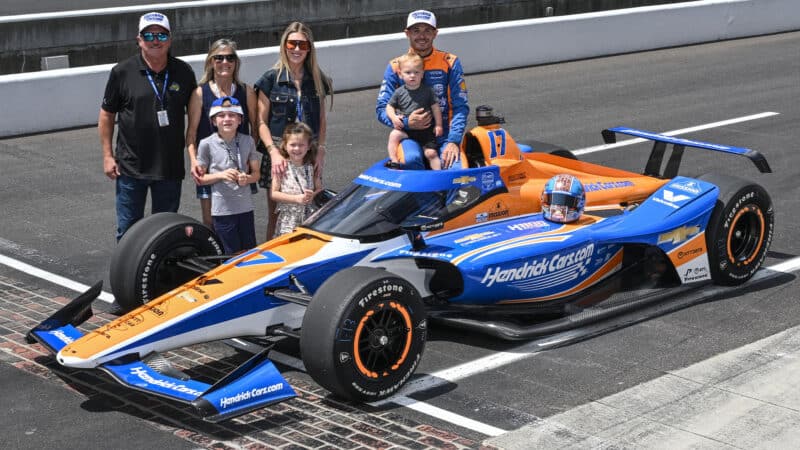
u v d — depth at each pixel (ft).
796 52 68.80
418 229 22.33
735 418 19.33
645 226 24.93
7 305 26.04
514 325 22.65
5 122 46.01
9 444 18.62
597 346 22.85
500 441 18.43
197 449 18.31
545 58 65.82
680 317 24.49
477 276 22.45
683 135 45.27
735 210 25.91
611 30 68.69
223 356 22.88
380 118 27.78
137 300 23.53
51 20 63.05
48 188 37.63
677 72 62.23
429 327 24.32
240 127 26.63
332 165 40.34
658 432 18.80
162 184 26.76
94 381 21.45
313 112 27.32
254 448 18.26
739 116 49.21
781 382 20.83
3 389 21.03
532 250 23.27
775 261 28.53
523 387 20.83
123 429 19.19
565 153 31.40
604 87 57.77
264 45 74.84
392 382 20.12
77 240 31.68
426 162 27.58
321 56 55.67
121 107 26.20
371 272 19.93
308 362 19.57
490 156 25.25
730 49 70.69
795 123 47.50
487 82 59.62
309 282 21.79
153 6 68.64
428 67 27.91
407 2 81.35
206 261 24.14
